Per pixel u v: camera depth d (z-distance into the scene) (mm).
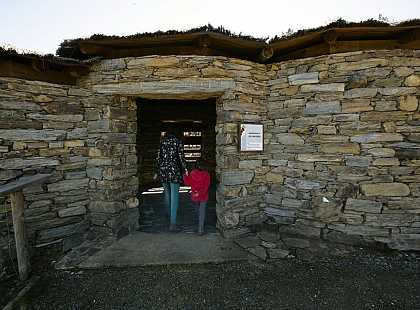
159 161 4043
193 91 3553
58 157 3553
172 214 3943
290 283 2725
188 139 8555
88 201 3820
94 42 3463
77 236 3678
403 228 3414
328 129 3531
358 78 3309
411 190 3367
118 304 2418
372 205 3424
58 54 3793
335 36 3287
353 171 3453
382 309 2344
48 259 3207
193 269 2967
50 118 3467
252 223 3947
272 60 4215
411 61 3293
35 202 3381
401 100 3291
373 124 3361
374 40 3555
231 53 3975
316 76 3566
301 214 3783
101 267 2998
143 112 7730
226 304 2418
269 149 4008
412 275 2875
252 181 3928
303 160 3734
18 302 2422
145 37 3324
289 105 3783
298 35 3324
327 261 3152
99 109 3670
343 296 2523
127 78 3617
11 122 3172
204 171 3857
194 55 3600
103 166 3686
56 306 2381
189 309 2359
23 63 3375
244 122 3713
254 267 3016
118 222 3707
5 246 3160
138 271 2930
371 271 2951
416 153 3254
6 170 3137
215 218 4660
